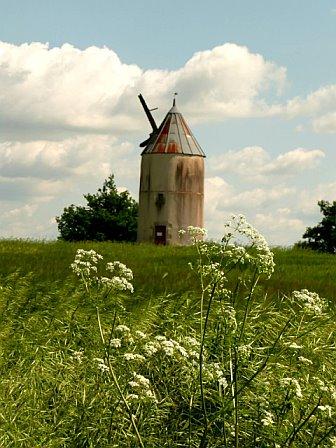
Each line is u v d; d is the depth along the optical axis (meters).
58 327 17.83
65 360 15.55
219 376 11.00
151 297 19.45
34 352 15.98
